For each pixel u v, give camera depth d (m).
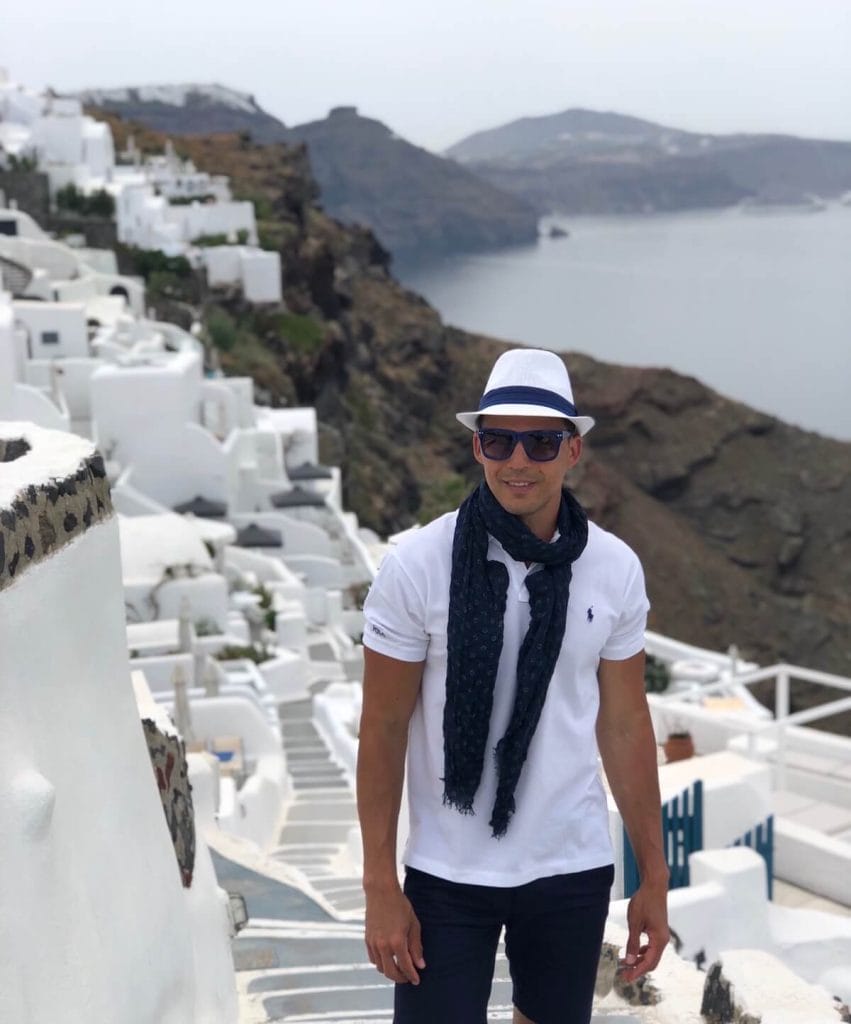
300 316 81.62
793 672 14.96
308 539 45.59
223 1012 5.64
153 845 4.53
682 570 109.94
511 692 3.81
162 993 4.32
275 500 47.72
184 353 47.62
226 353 68.00
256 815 17.27
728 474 120.31
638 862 4.21
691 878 9.53
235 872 9.88
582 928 4.00
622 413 123.06
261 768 21.67
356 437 86.88
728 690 23.59
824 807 13.88
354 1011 6.32
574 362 126.44
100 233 72.88
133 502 40.91
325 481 51.81
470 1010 3.90
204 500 45.03
